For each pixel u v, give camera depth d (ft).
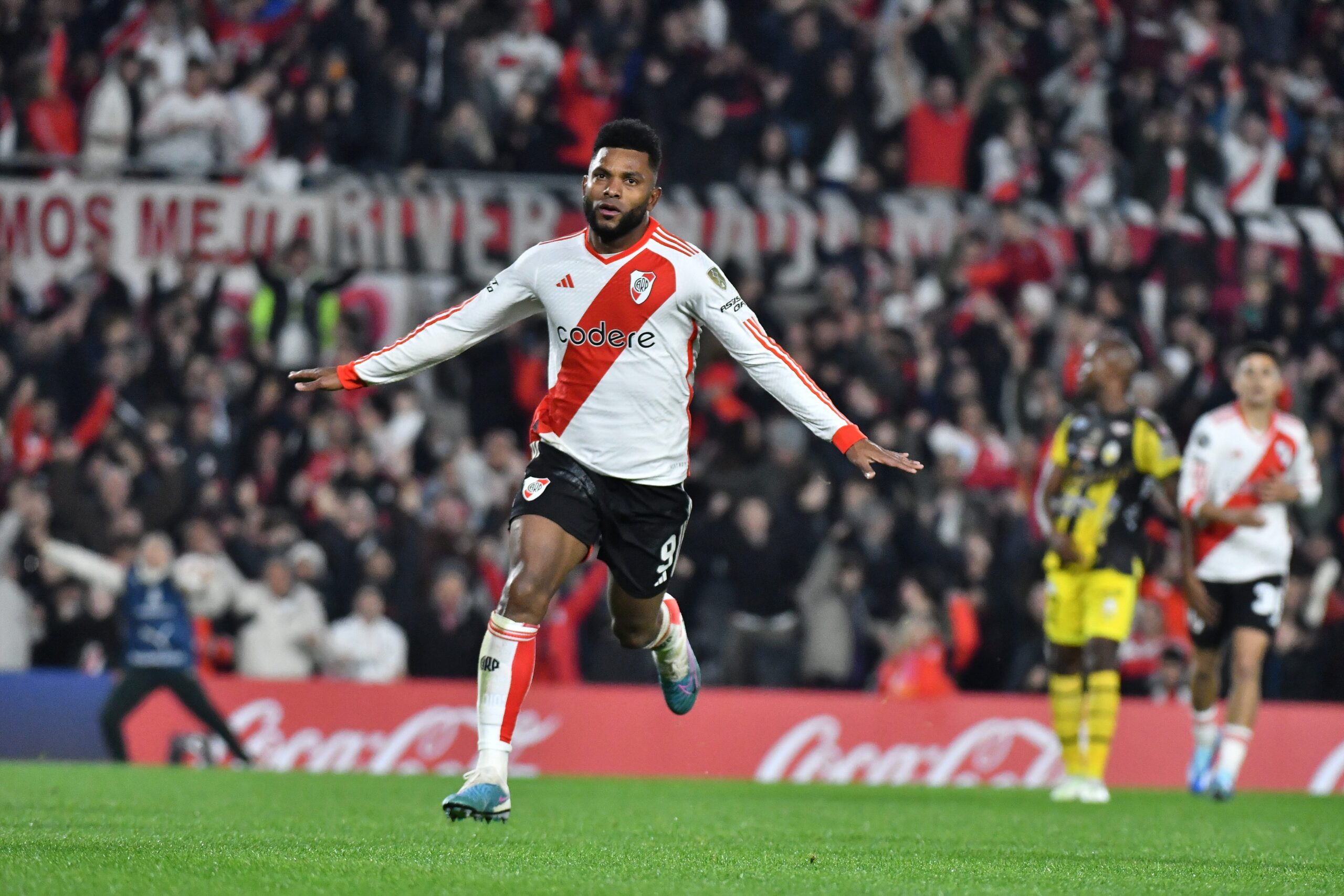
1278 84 213.25
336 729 129.90
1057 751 136.46
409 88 188.75
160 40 186.70
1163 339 189.16
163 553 129.29
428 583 152.66
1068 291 189.16
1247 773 134.51
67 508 152.15
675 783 117.29
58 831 54.75
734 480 160.15
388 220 174.70
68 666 145.28
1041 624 161.68
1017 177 200.54
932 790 113.19
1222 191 205.87
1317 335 193.98
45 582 146.92
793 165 197.16
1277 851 59.98
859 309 182.70
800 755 134.10
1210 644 103.60
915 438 170.19
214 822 61.62
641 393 54.13
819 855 52.26
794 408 53.72
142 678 128.16
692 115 192.65
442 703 131.64
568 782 116.37
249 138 187.21
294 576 145.59
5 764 115.34
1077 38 208.03
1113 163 203.00
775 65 201.67
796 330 177.06
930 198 187.73
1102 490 94.79
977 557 161.07
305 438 166.91
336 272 177.27
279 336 174.91
